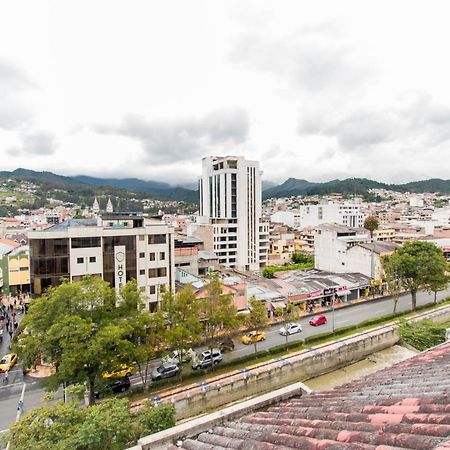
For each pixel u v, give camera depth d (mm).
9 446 18062
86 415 19609
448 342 16109
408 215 169125
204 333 39875
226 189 95375
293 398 11477
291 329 49531
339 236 84062
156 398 31969
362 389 9734
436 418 5559
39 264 42906
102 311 32062
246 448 6594
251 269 94562
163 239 49875
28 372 39219
